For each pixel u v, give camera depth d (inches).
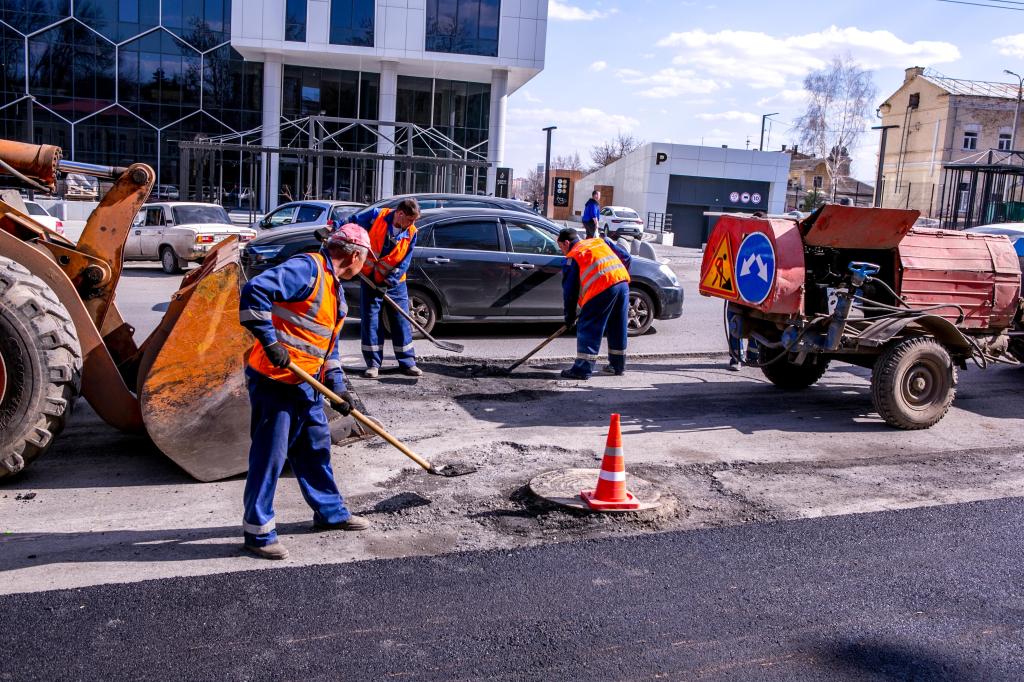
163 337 218.1
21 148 222.1
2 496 194.1
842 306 270.4
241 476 212.7
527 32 1557.6
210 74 1592.0
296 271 161.2
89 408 265.9
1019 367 394.6
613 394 314.5
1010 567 175.9
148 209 722.2
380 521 188.4
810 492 218.1
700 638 142.9
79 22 1533.0
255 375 166.2
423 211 416.8
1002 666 137.4
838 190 2436.0
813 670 134.3
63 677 124.4
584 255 331.6
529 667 131.9
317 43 1503.4
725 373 360.2
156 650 132.5
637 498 204.4
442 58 1535.4
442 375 334.3
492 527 187.6
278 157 1428.4
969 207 1201.4
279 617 144.1
